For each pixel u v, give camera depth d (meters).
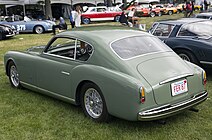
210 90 5.66
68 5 36.56
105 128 4.01
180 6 36.72
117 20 27.64
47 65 4.80
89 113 4.27
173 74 3.80
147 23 23.41
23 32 18.98
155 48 4.32
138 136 3.78
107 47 4.04
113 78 3.69
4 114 4.64
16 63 5.61
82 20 26.52
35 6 34.34
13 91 5.82
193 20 7.16
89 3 37.03
